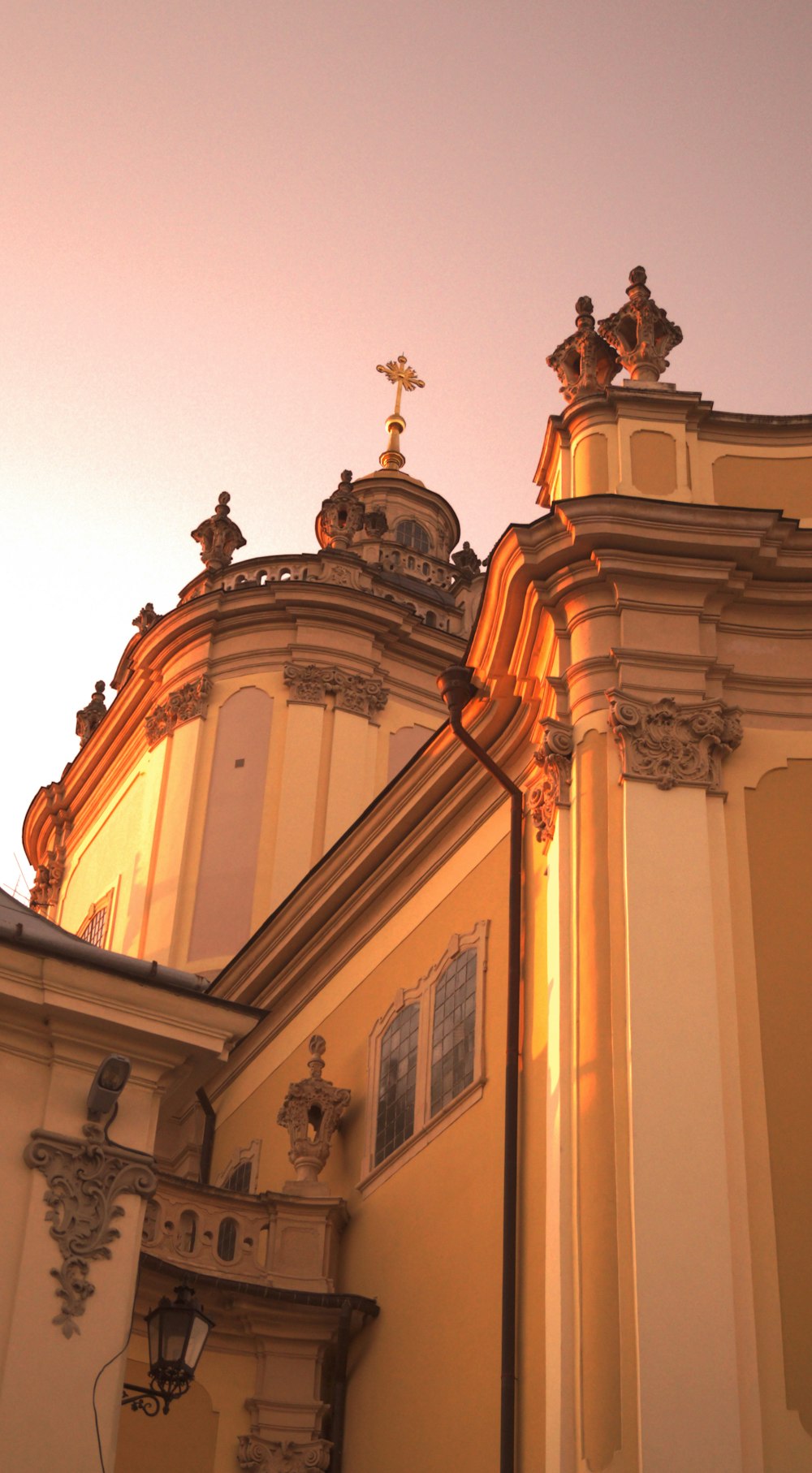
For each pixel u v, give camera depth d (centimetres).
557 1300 1398
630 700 1622
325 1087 1941
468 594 3119
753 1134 1432
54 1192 1182
